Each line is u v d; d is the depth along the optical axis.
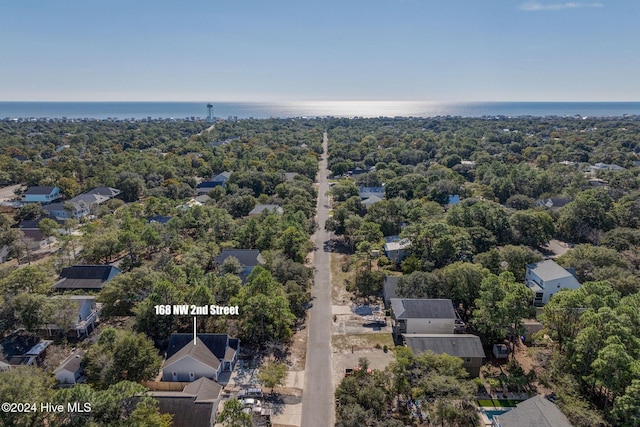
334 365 42.38
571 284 53.19
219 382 39.69
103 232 70.56
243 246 69.19
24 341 43.44
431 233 61.91
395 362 37.66
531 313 45.59
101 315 50.44
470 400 33.91
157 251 70.19
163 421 30.14
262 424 33.69
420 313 46.34
